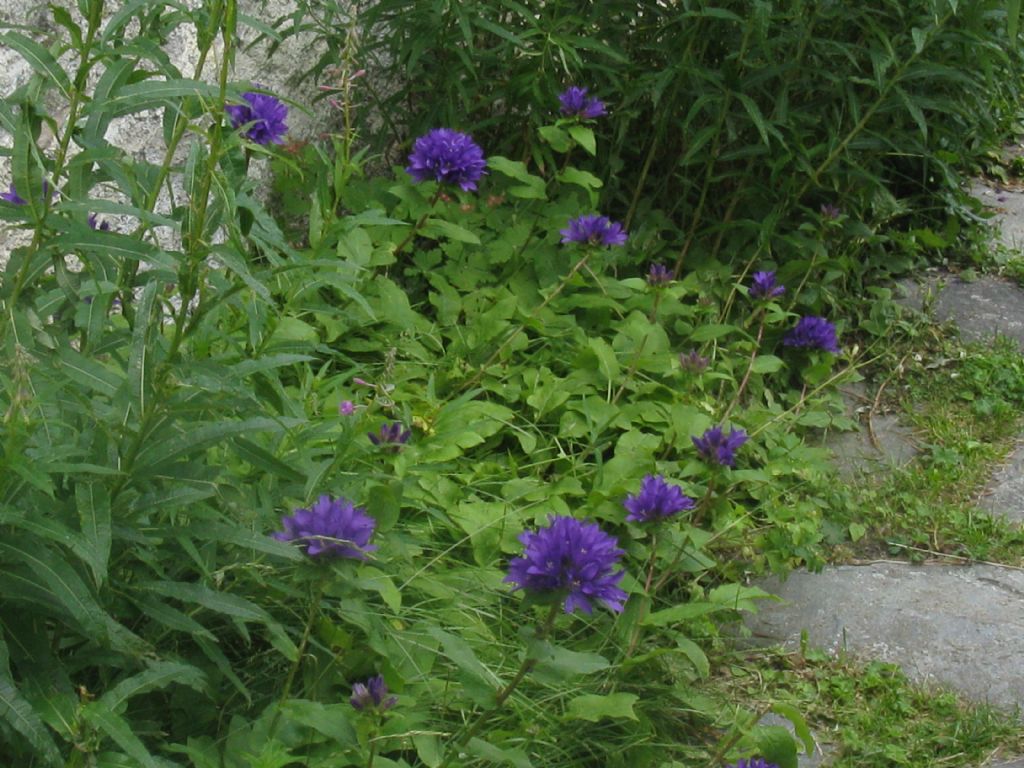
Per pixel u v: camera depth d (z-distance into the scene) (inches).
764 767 82.0
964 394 106.0
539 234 106.0
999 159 127.8
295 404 86.2
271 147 99.4
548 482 95.6
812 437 103.7
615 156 108.7
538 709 84.3
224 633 83.8
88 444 78.2
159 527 78.2
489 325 99.8
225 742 80.9
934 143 113.0
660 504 86.5
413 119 108.4
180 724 81.6
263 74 103.3
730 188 110.3
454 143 99.3
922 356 108.7
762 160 109.0
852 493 99.2
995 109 120.5
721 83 105.3
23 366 72.3
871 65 108.2
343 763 80.0
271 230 81.4
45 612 77.2
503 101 111.2
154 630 80.8
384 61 109.6
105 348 79.7
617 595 78.5
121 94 77.8
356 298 82.4
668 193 111.5
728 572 94.0
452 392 97.8
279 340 88.0
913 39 103.2
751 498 97.7
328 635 82.9
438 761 80.3
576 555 78.2
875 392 106.4
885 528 97.7
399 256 105.2
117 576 79.3
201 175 79.3
